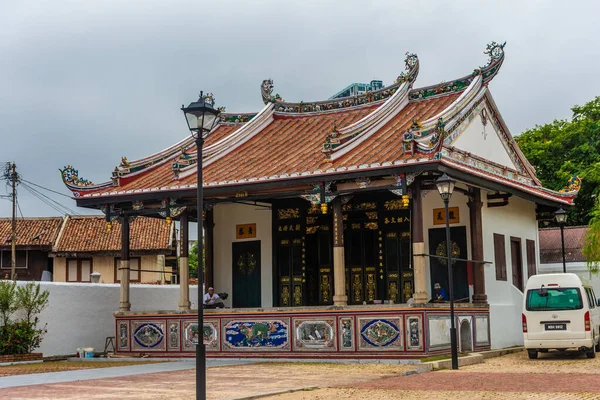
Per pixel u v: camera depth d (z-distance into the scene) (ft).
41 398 43.52
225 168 78.84
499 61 82.07
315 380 51.78
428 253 80.02
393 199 82.69
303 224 87.25
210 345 74.43
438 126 64.03
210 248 92.22
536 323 67.92
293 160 76.38
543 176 136.77
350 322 67.82
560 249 105.60
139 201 80.07
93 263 156.15
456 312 69.77
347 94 111.45
